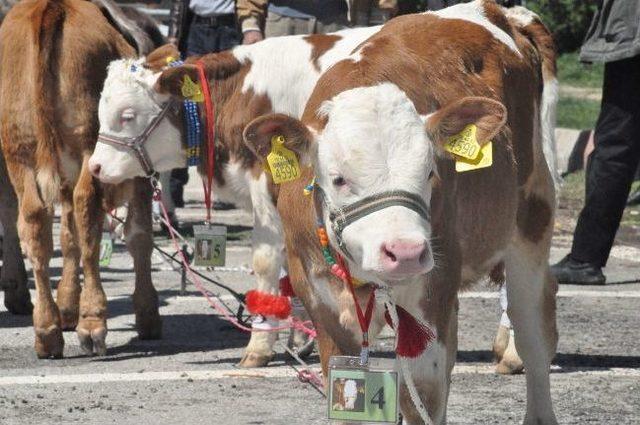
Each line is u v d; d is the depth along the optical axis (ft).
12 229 48.80
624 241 66.18
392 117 24.48
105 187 42.01
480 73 29.40
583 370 38.81
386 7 48.34
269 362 40.04
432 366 25.89
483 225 28.73
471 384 37.17
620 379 37.63
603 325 45.42
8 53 42.24
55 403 35.14
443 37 29.27
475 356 40.93
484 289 52.60
